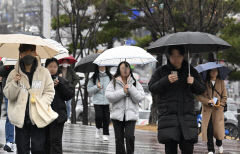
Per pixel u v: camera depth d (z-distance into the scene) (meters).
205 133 26.84
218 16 46.38
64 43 63.38
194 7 46.66
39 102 17.39
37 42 17.20
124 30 53.66
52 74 19.61
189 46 19.28
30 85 17.55
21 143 17.72
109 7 52.50
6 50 19.05
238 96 103.88
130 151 22.38
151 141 35.25
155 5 46.41
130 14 52.06
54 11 66.44
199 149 30.81
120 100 22.56
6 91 17.45
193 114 17.61
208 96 26.91
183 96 17.48
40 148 17.83
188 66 17.48
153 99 52.91
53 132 19.22
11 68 21.77
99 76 32.97
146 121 62.72
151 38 56.38
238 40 54.09
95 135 37.31
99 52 37.19
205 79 27.09
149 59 25.97
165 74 17.78
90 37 53.69
